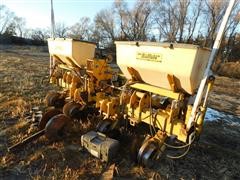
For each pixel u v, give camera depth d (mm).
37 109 6512
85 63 6223
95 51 6406
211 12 35094
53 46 6668
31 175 3959
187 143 4141
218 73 24875
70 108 5605
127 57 4543
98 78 5699
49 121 4871
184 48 3688
